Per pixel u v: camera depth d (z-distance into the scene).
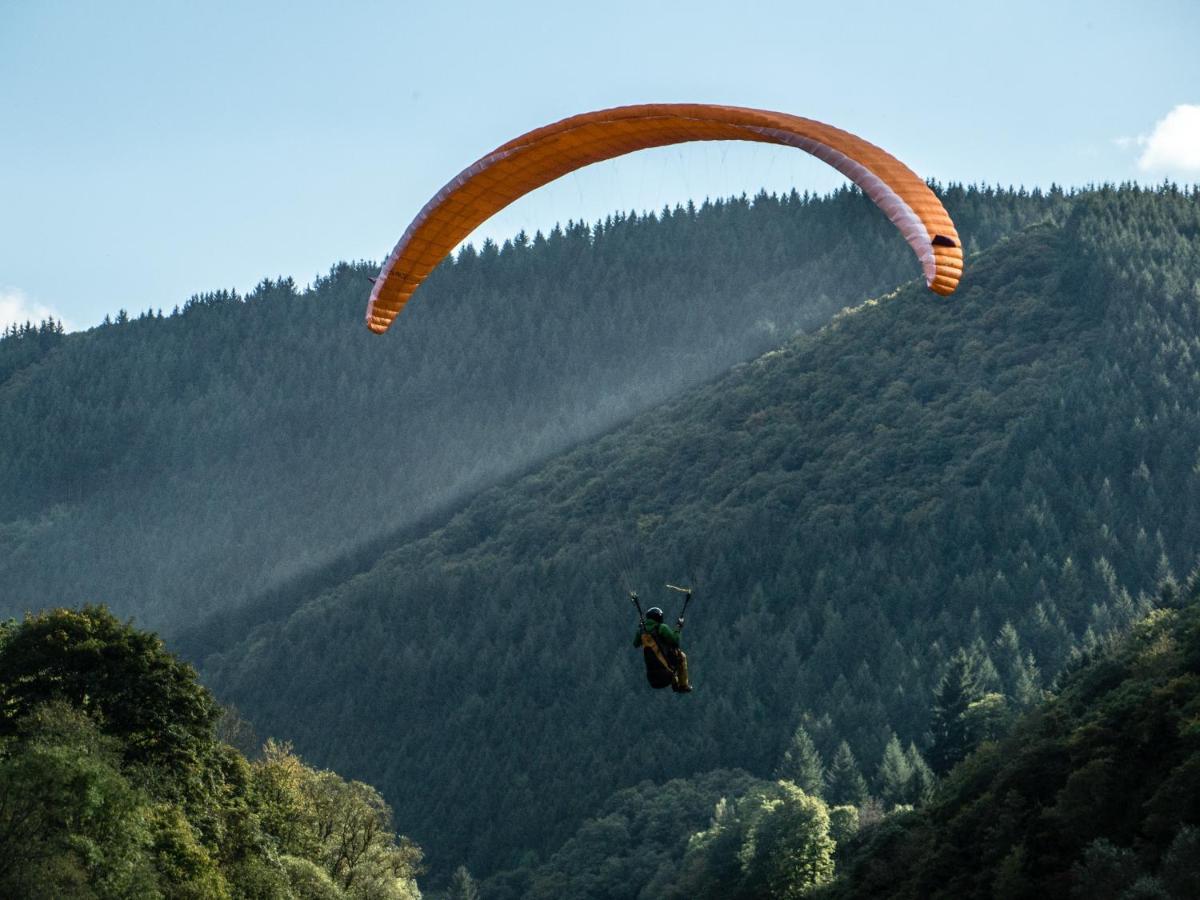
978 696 160.00
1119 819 65.00
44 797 36.22
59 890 34.66
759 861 121.62
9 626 54.06
